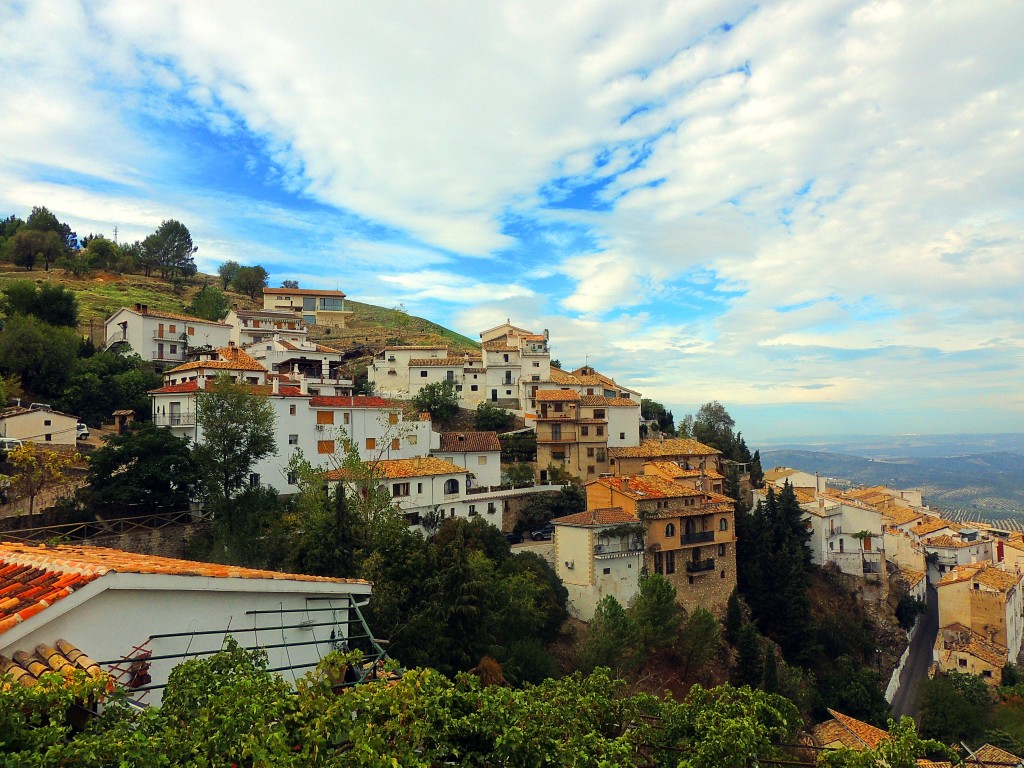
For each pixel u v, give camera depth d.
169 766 8.43
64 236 164.38
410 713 10.30
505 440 86.00
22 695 8.66
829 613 70.06
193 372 68.56
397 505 56.19
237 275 166.62
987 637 73.62
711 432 106.56
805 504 82.12
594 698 13.91
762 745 12.97
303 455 62.72
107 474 49.88
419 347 104.31
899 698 63.31
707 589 60.97
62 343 77.81
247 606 14.91
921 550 94.56
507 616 43.78
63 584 12.02
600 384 103.88
